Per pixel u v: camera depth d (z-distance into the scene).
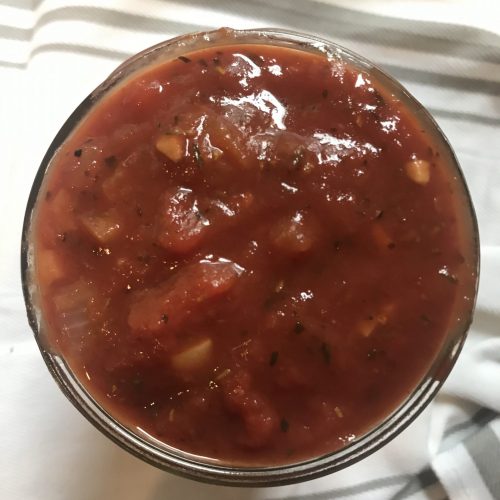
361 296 0.11
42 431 0.13
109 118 0.12
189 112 0.11
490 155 0.14
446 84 0.14
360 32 0.15
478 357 0.13
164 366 0.10
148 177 0.11
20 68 0.15
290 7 0.15
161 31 0.15
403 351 0.11
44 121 0.14
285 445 0.11
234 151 0.11
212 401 0.10
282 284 0.10
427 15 0.15
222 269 0.10
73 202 0.11
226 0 0.15
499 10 0.15
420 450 0.13
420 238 0.11
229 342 0.10
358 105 0.11
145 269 0.11
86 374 0.11
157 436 0.11
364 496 0.13
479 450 0.13
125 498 0.13
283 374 0.10
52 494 0.13
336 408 0.11
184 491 0.13
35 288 0.11
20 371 0.13
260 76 0.11
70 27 0.15
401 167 0.11
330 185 0.11
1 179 0.14
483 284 0.14
